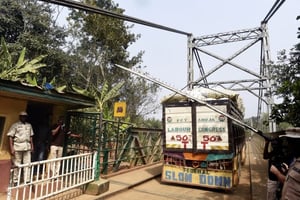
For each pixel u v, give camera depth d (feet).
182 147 24.31
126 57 64.54
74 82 64.23
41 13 61.82
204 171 23.18
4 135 18.40
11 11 58.23
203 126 23.65
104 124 25.38
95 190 18.62
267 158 13.88
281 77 20.94
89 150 21.61
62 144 21.84
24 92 16.37
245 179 28.71
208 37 64.64
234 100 24.27
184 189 23.35
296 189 7.38
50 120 23.00
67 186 17.24
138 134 33.96
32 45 55.77
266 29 56.80
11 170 13.00
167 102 25.68
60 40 64.54
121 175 26.99
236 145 25.18
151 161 36.42
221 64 62.90
